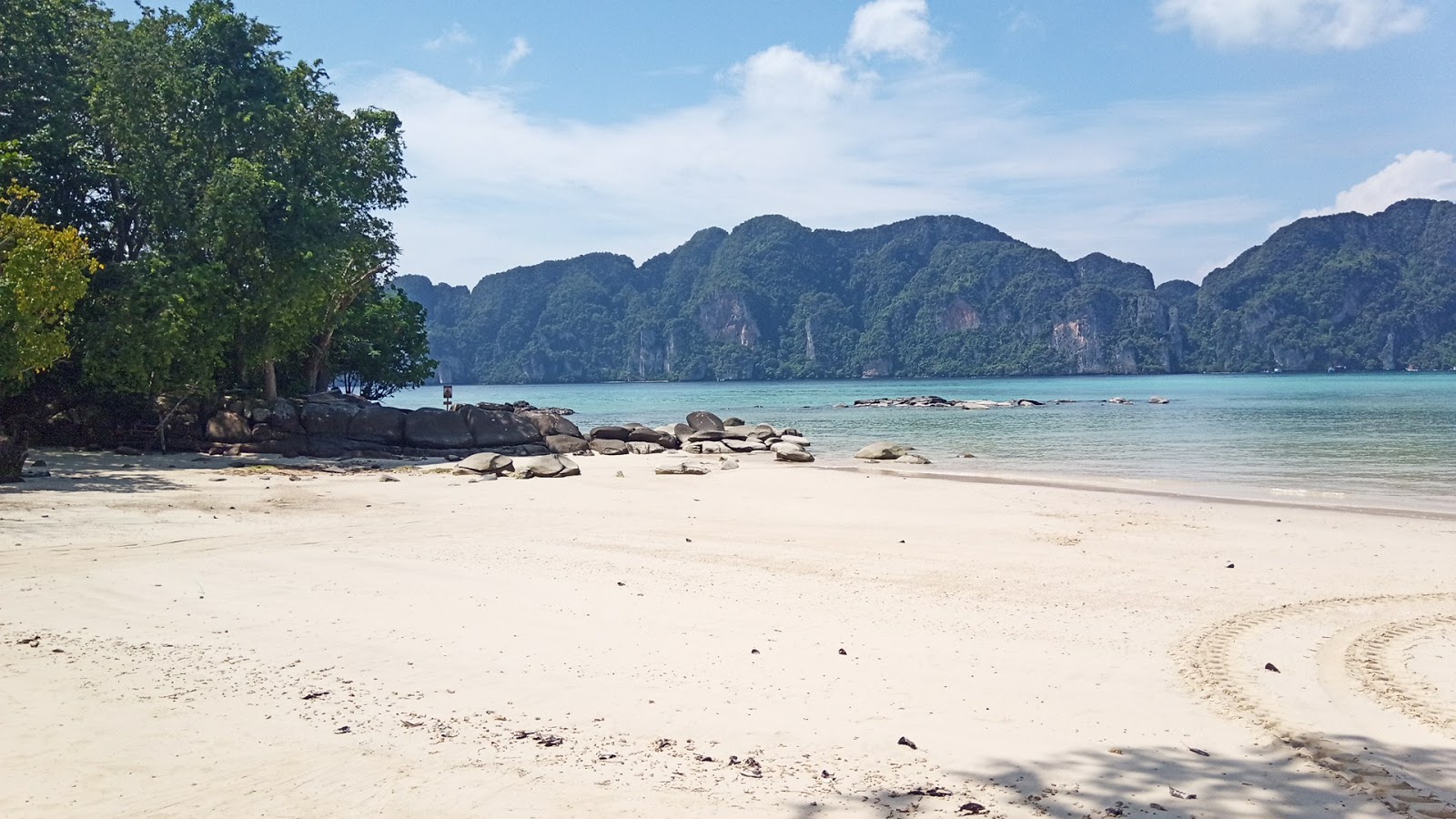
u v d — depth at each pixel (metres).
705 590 12.48
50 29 32.72
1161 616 11.22
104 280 31.31
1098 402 97.25
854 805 5.78
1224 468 31.70
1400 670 8.96
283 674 8.41
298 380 44.69
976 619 11.00
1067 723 7.41
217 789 5.88
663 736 7.02
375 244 42.81
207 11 33.94
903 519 19.95
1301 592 12.69
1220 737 7.12
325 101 38.44
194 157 33.25
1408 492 24.67
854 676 8.65
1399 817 5.69
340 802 5.71
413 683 8.25
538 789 5.96
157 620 10.25
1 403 30.95
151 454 33.03
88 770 6.16
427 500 22.12
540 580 12.89
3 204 25.64
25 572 12.55
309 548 15.05
